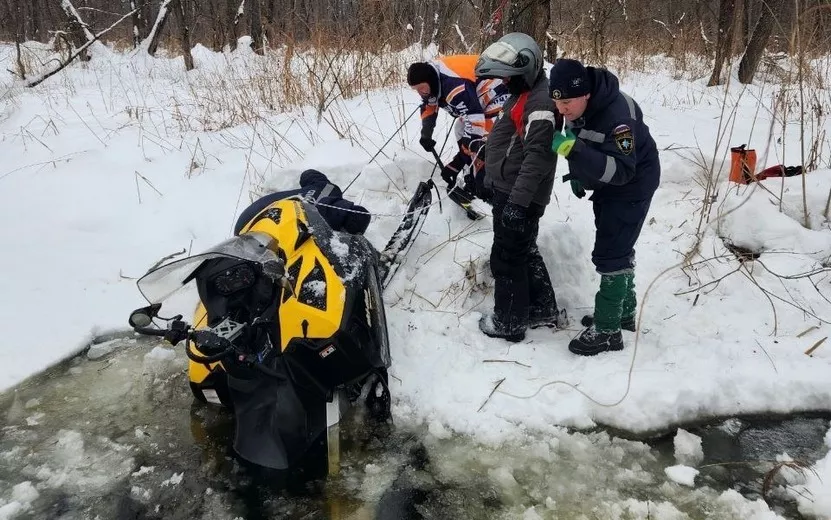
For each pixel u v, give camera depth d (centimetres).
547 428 322
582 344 373
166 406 349
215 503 282
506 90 421
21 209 573
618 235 347
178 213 552
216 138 673
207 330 272
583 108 314
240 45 1533
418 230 466
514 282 376
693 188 545
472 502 279
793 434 320
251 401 306
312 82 751
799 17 459
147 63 1372
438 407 335
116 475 300
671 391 332
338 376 299
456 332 396
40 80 1034
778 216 478
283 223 334
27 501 284
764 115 787
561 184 556
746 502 274
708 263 457
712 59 1335
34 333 407
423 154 555
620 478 291
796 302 416
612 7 1195
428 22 979
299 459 299
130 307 440
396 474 295
